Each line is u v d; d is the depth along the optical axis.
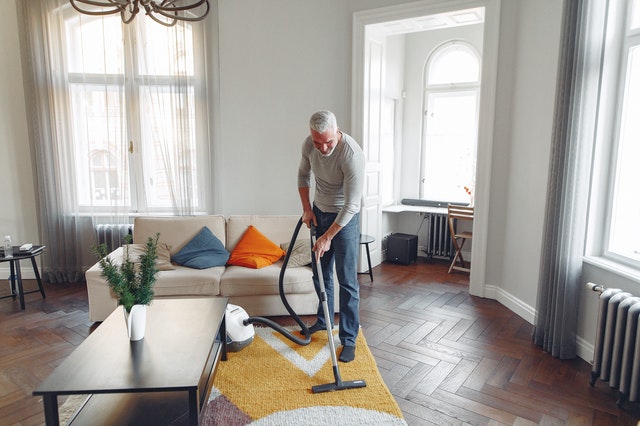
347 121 4.32
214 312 2.38
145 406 1.92
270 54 4.29
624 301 2.17
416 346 2.85
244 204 4.50
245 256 3.38
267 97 4.34
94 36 4.12
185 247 3.45
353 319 2.70
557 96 2.70
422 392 2.31
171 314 2.35
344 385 2.29
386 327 3.16
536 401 2.24
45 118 4.05
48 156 4.09
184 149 4.25
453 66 5.11
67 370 1.74
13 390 2.34
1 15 3.99
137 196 4.41
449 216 4.55
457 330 3.12
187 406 1.92
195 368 1.76
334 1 4.17
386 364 2.61
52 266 4.20
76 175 4.23
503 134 3.60
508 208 3.60
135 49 4.18
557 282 2.67
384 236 5.19
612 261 2.55
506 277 3.64
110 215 4.30
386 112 5.05
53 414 1.64
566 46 2.60
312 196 4.47
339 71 4.25
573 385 2.40
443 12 3.69
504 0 3.47
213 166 4.37
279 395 2.25
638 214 2.54
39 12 3.94
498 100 3.58
